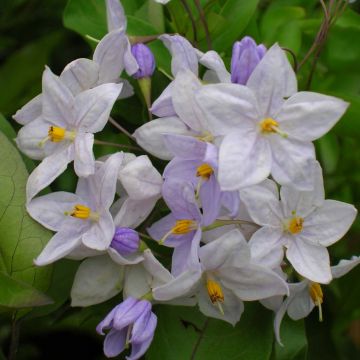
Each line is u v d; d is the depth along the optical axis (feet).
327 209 0.53
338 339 0.71
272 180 0.54
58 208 0.53
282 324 0.56
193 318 0.55
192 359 0.54
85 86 0.55
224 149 0.50
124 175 0.51
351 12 0.65
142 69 0.57
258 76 0.51
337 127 0.61
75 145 0.53
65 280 0.57
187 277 0.49
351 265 0.53
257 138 0.51
